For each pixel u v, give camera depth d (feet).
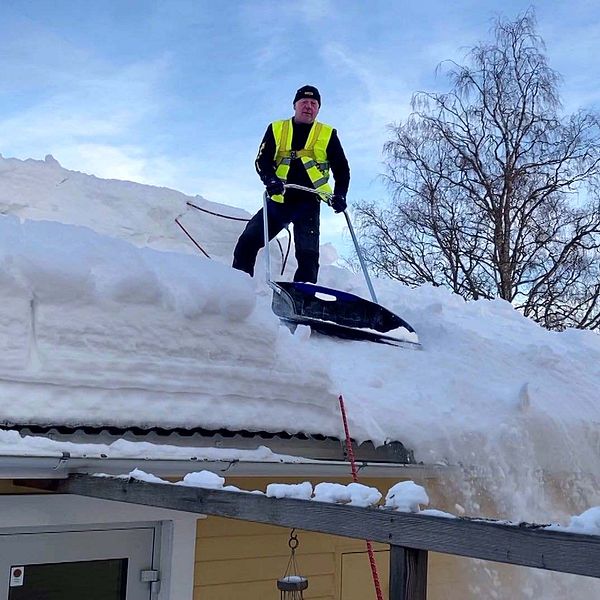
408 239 56.24
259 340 11.71
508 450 14.25
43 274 9.93
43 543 10.50
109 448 9.66
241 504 7.25
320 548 13.82
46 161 22.03
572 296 51.96
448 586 14.93
